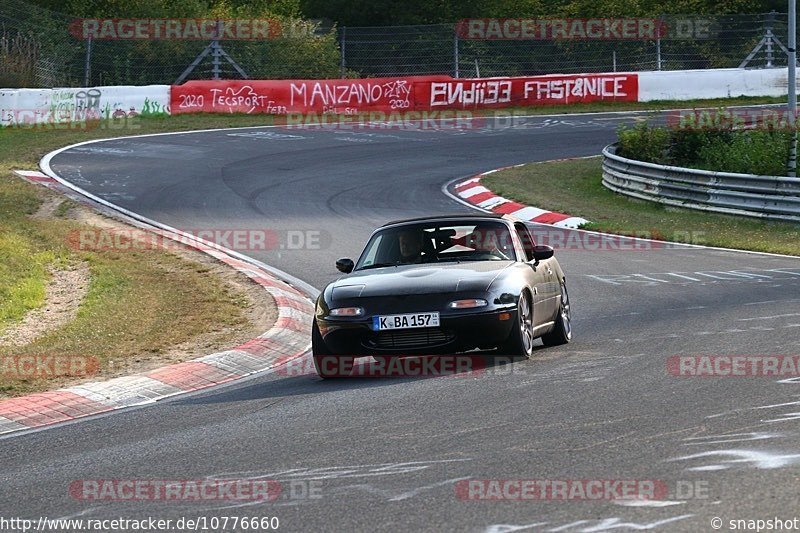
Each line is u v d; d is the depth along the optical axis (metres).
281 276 58.47
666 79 151.25
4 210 75.88
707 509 17.89
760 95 153.88
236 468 22.61
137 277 56.41
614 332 41.03
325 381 33.62
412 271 35.31
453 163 107.12
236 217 78.31
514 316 33.28
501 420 25.44
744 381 28.89
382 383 32.03
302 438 25.02
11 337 45.16
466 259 36.59
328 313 33.41
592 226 77.50
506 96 146.38
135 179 93.19
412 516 18.44
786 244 69.12
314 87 138.62
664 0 191.62
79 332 43.56
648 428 23.83
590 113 143.62
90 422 29.47
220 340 42.00
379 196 88.69
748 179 79.81
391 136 124.25
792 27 87.38
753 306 45.47
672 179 85.75
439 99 142.50
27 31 142.62
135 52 144.38
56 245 64.75
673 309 46.31
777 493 18.52
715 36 159.62
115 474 22.92
